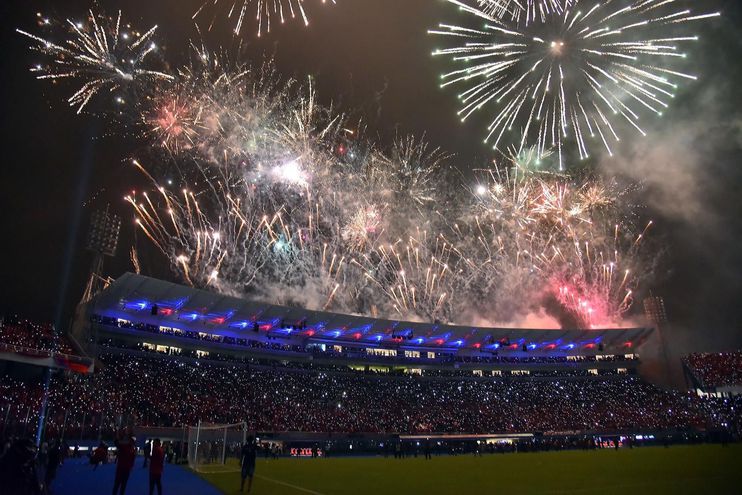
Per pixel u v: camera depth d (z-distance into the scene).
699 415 72.69
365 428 59.91
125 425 42.78
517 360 83.56
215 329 62.25
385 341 76.88
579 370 85.12
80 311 53.84
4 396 37.31
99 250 53.69
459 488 22.89
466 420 67.38
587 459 41.00
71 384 44.25
